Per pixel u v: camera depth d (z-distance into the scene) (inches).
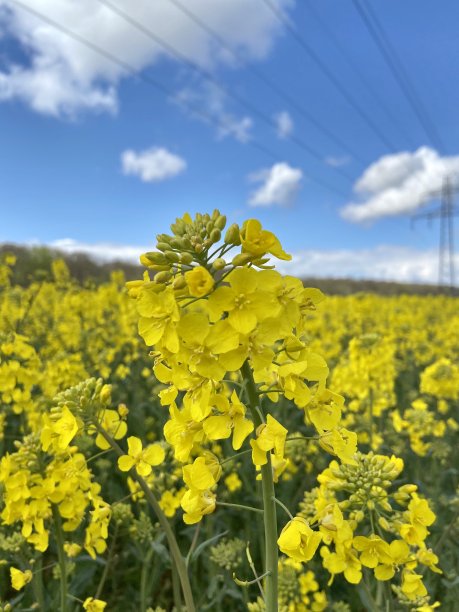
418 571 10.7
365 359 15.8
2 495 9.8
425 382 18.0
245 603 11.1
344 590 12.4
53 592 12.0
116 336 27.0
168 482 10.9
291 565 10.1
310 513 9.9
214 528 14.3
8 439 17.0
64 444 7.6
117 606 12.6
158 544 9.7
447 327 41.4
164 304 5.1
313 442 15.2
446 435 19.6
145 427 20.0
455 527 11.9
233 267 5.3
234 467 14.4
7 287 32.1
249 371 5.7
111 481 16.0
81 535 12.4
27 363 13.8
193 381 5.4
